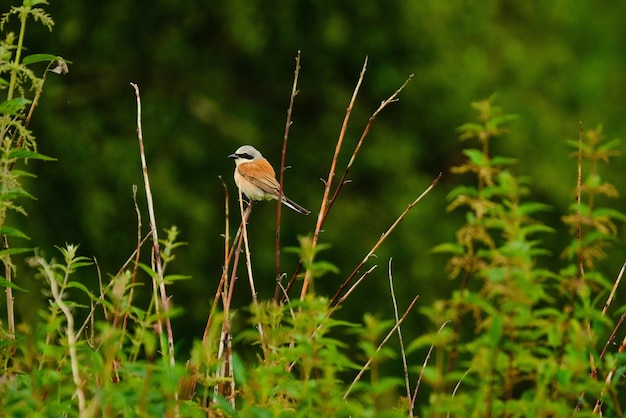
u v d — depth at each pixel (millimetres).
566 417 4176
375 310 19203
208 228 19016
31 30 19047
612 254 19625
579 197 4418
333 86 20516
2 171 5043
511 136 20828
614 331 4965
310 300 4332
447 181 20844
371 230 19844
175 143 19422
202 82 19984
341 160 20250
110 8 19531
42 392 4352
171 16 19734
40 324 4363
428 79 20797
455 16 21656
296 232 19656
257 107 20375
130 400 4023
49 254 18125
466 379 4242
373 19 20469
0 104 5184
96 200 18562
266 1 19828
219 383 4523
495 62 21594
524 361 4164
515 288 4012
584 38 23281
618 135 21891
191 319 18391
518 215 4121
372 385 4090
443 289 19312
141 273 17359
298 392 4223
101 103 19656
